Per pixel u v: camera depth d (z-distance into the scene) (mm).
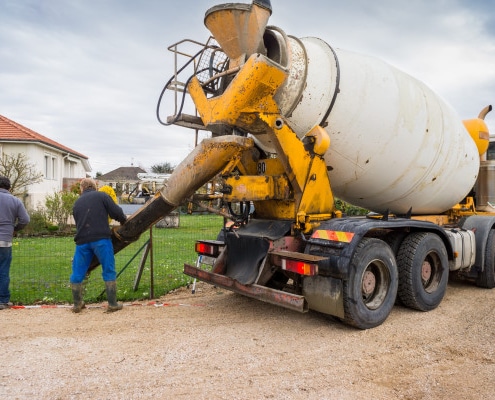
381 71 5430
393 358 3895
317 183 4949
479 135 7047
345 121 5051
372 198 6082
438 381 3422
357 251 4535
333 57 5035
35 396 3045
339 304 4453
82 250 5270
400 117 5398
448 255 6012
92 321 4879
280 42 4531
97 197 5320
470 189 7113
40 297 5973
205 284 7012
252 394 3141
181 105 4875
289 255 4520
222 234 5820
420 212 6789
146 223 5465
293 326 4789
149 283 6938
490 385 3363
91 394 3090
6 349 3951
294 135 4629
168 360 3738
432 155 5887
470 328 4801
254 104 4285
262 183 4855
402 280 5316
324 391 3217
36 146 21188
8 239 5465
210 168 4730
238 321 4953
